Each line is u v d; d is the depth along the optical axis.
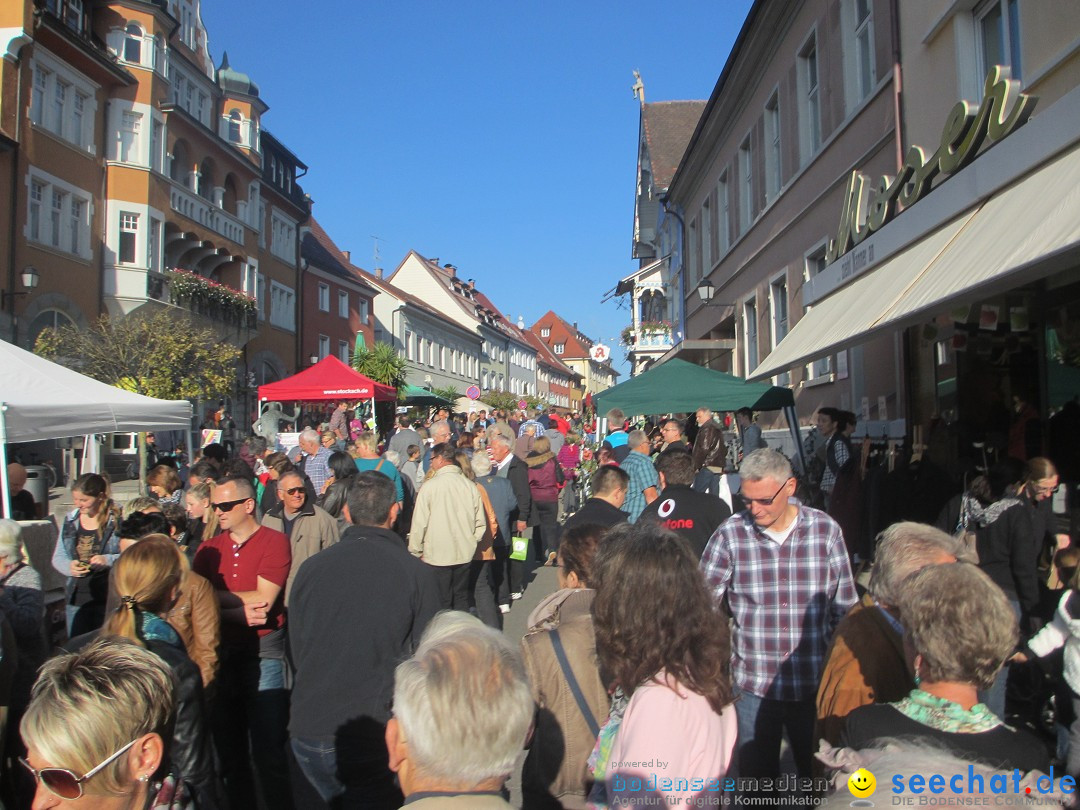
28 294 21.09
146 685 2.12
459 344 64.06
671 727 2.15
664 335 28.09
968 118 6.74
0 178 20.08
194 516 6.38
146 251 25.28
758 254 17.05
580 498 14.64
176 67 28.58
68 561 5.72
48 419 7.67
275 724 4.65
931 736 2.06
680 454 5.24
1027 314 8.11
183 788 2.69
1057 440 7.72
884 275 7.43
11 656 3.71
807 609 3.62
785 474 3.61
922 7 9.45
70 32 22.30
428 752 1.90
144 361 19.88
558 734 2.70
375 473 4.03
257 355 34.69
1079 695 3.78
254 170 33.28
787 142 15.02
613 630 2.32
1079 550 5.33
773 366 8.61
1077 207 4.35
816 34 13.36
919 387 10.03
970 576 2.21
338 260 49.47
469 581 7.71
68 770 1.98
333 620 3.58
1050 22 6.91
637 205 36.09
